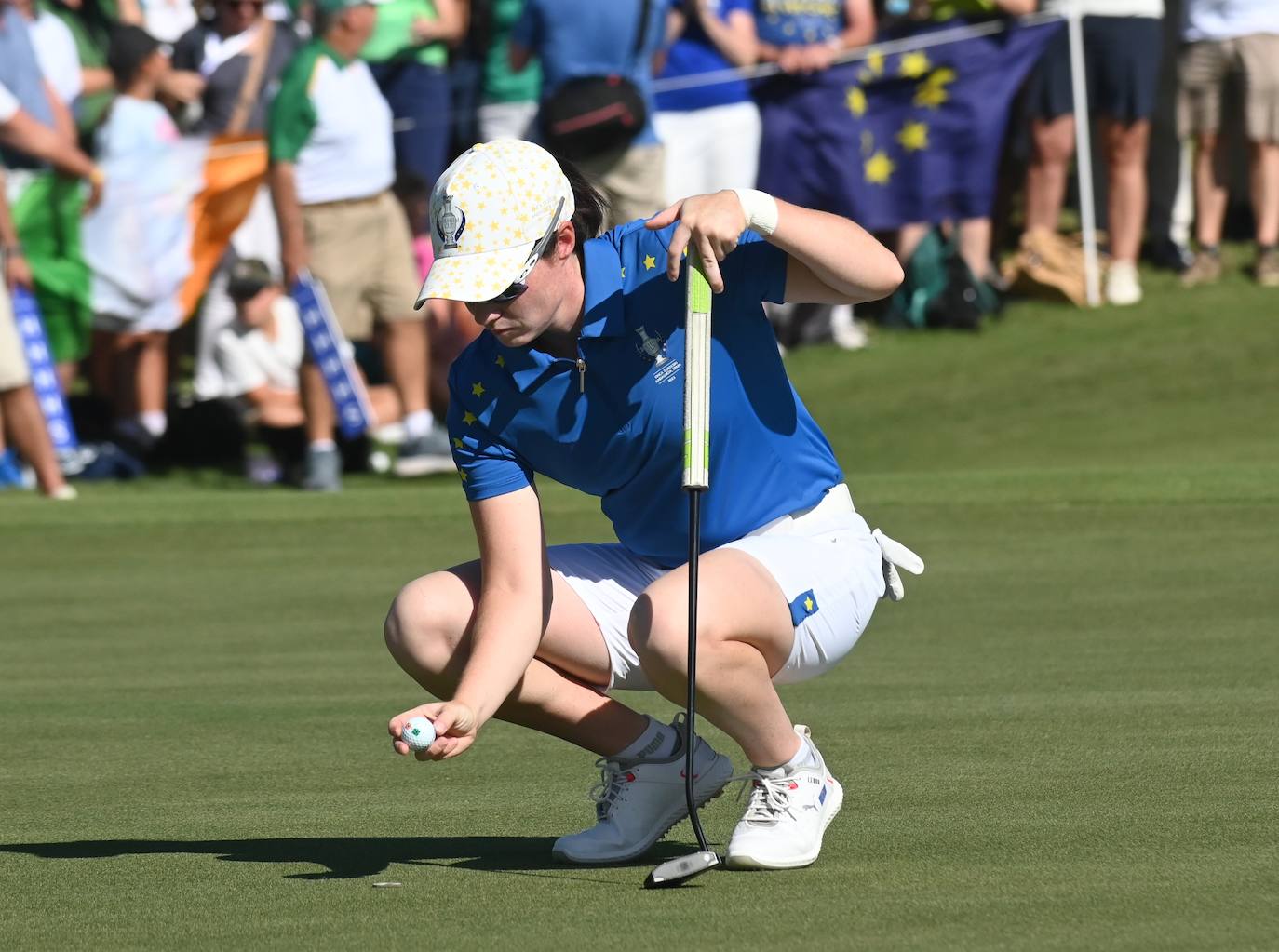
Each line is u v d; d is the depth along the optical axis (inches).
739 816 552.7
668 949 399.2
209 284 1565.0
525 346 472.1
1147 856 468.1
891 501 1237.1
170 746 663.8
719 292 453.1
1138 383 1667.1
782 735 475.8
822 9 1676.9
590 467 483.5
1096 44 1793.8
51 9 1565.0
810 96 1674.5
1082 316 1844.2
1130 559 1045.8
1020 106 1834.4
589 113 1432.1
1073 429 1567.4
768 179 1690.5
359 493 1363.2
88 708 736.3
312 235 1471.5
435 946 407.5
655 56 1567.4
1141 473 1289.4
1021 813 522.3
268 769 625.6
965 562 1055.6
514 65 1528.1
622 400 471.8
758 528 487.8
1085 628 857.5
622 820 494.6
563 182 458.6
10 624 952.3
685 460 452.4
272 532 1240.2
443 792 587.5
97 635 919.0
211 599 1019.9
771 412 482.3
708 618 457.1
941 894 438.6
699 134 1630.2
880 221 1736.0
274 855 505.0
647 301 467.2
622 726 499.2
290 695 759.7
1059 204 1876.2
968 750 615.2
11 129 1482.5
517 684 492.7
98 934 426.3
